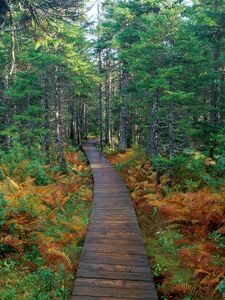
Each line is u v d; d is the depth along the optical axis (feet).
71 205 47.55
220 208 32.37
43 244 29.17
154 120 52.42
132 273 25.61
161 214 40.60
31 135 62.49
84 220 40.16
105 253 29.09
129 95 68.08
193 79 50.24
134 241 31.81
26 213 32.81
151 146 58.39
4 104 76.18
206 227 32.86
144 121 75.10
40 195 42.11
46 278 25.22
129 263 27.25
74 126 143.54
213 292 22.29
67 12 38.19
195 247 29.66
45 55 52.85
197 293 23.44
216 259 25.67
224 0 53.57
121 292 22.95
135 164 66.33
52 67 59.31
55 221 37.19
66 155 86.33
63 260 27.63
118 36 76.59
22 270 26.68
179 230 34.40
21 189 40.78
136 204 46.83
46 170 58.59
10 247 28.78
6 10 36.27
